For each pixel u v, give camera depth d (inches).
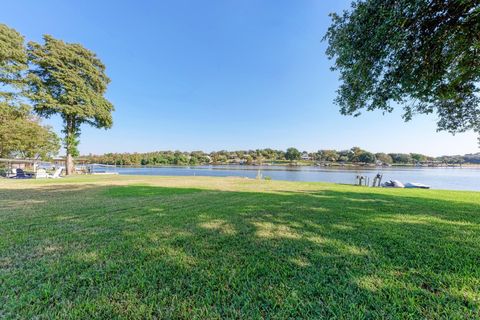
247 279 84.3
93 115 829.2
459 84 190.2
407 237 132.0
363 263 97.7
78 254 106.4
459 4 133.6
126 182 514.3
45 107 738.2
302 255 106.3
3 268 91.7
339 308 67.5
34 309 66.4
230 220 171.5
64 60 781.3
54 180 549.6
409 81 167.9
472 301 70.3
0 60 638.5
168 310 66.9
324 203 244.8
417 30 150.6
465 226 155.6
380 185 538.0
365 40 164.7
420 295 74.1
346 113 224.4
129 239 128.0
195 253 108.4
